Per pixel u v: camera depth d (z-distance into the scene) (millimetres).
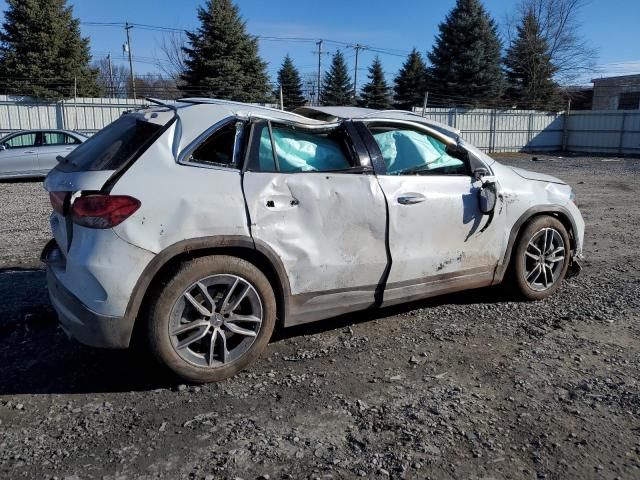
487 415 3002
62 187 3211
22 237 7438
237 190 3355
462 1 37656
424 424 2912
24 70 26719
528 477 2500
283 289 3555
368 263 3828
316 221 3609
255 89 34281
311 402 3145
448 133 4363
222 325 3354
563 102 42469
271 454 2660
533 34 41781
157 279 3201
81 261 3049
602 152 31141
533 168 21047
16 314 4414
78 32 28766
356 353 3791
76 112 23234
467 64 37500
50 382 3398
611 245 7180
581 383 3350
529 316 4473
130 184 3109
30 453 2672
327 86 55375
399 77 48125
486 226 4340
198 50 33156
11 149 14211
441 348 3867
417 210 3980
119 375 3479
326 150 3818
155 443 2752
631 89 43125
